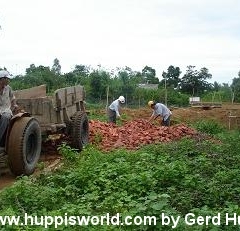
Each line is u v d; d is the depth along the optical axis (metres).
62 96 11.80
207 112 32.34
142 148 12.30
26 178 8.20
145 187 7.91
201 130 22.64
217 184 8.05
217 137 17.11
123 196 7.45
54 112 11.48
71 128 12.45
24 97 12.34
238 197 7.49
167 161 10.47
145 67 71.94
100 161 9.90
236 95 50.72
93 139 14.02
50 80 33.59
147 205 6.39
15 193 7.34
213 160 10.39
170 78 64.12
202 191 7.75
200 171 9.44
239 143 13.37
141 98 42.97
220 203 7.34
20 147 9.38
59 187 8.21
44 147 12.41
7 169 10.40
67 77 39.06
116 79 41.72
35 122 10.03
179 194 7.48
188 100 46.84
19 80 32.50
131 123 17.50
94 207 7.25
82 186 8.35
